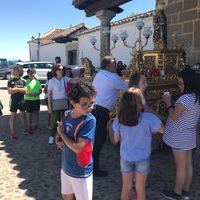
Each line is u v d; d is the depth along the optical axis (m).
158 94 6.77
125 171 4.14
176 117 4.55
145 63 7.66
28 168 6.25
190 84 4.52
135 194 4.43
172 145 4.72
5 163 6.53
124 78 7.50
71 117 3.33
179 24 8.70
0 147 7.62
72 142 3.27
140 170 4.05
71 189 3.49
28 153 7.16
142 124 3.98
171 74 7.41
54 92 7.63
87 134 3.25
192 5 8.30
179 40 8.73
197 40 8.20
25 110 8.79
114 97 5.68
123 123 3.96
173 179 5.64
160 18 9.02
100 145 5.72
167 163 6.38
